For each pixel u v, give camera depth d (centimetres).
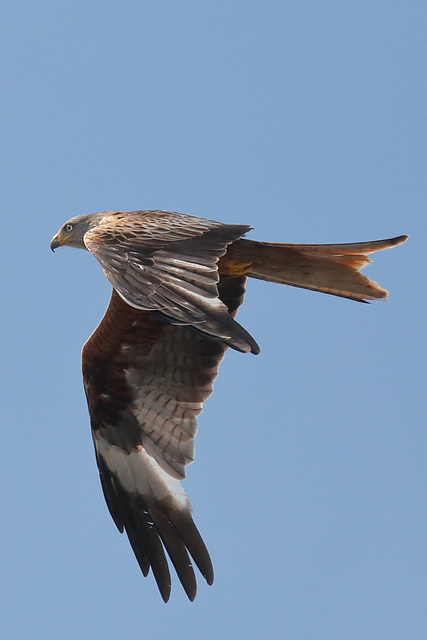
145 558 1379
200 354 1377
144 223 1155
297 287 1320
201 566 1360
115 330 1359
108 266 1082
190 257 1091
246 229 1141
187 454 1388
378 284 1295
